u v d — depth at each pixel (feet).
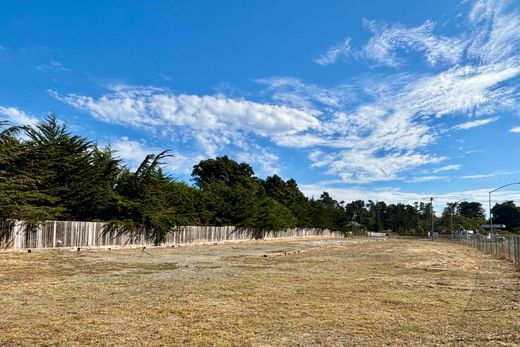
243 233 191.01
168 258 84.53
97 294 38.93
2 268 57.67
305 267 70.95
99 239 105.81
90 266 64.08
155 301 36.01
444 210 553.23
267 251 118.42
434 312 33.47
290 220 250.16
